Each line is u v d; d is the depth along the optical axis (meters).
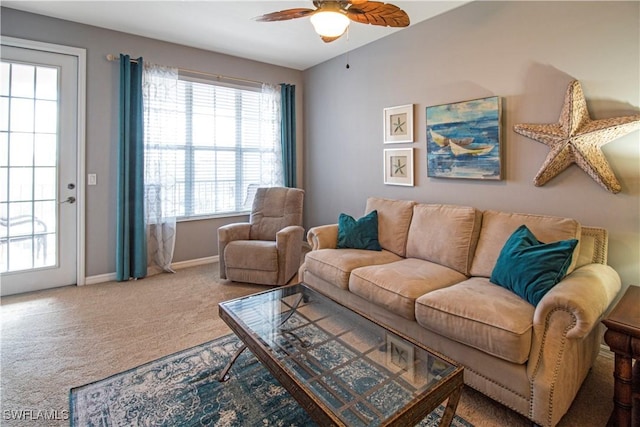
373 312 2.32
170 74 3.82
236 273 3.46
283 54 4.23
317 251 2.97
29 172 3.24
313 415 1.25
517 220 2.33
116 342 2.34
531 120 2.53
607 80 2.18
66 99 3.35
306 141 4.95
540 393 1.49
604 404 1.75
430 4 2.89
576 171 2.33
